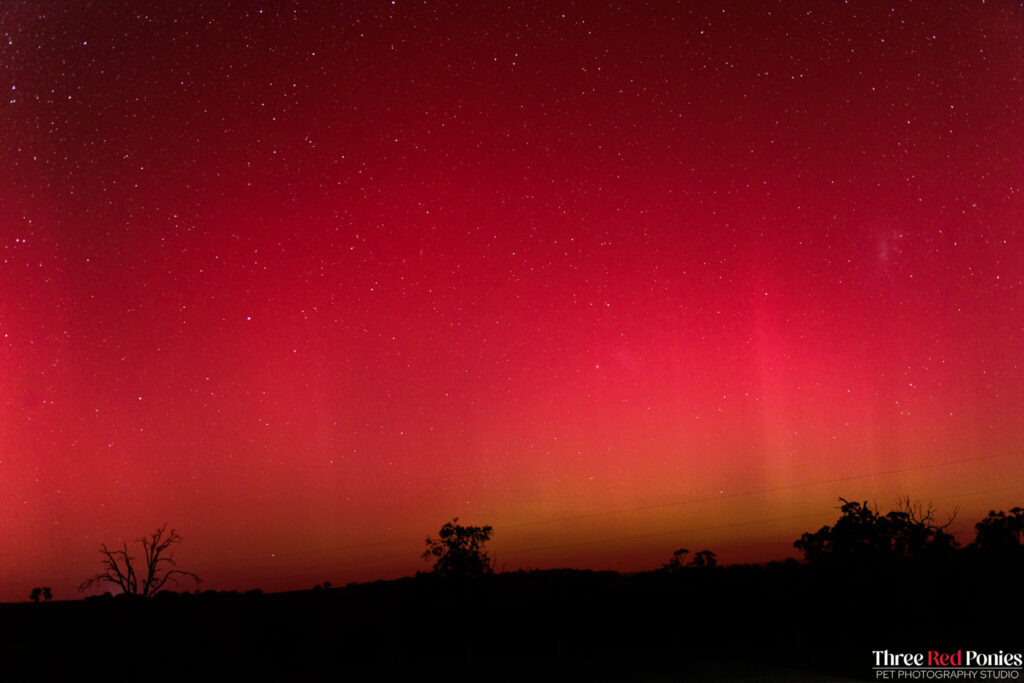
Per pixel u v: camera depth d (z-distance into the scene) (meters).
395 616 52.62
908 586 45.19
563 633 51.91
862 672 33.47
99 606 69.50
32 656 49.94
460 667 43.91
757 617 50.66
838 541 48.09
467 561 52.59
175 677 44.88
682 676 35.19
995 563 43.94
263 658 49.66
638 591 57.66
